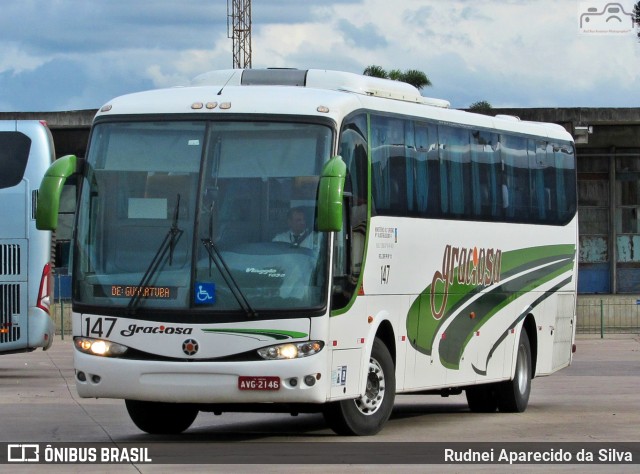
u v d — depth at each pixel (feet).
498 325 68.95
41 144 91.25
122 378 50.11
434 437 55.47
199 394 49.39
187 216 50.60
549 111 173.99
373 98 56.49
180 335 49.60
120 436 55.62
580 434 57.41
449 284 63.00
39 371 99.66
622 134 195.31
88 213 51.83
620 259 198.59
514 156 71.26
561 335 78.13
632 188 197.47
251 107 51.75
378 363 55.72
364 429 55.11
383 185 56.29
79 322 51.08
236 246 50.11
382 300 55.72
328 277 50.08
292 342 49.44
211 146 51.31
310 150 51.08
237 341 49.37
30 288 90.27
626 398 79.71
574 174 79.51
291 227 50.26
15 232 90.43
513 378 70.59
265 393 49.29
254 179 50.78
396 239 57.26
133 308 50.14
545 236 74.90
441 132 62.90
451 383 63.62
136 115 52.31
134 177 51.57
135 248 50.83
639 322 158.51
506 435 56.75
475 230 65.98
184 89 53.72
